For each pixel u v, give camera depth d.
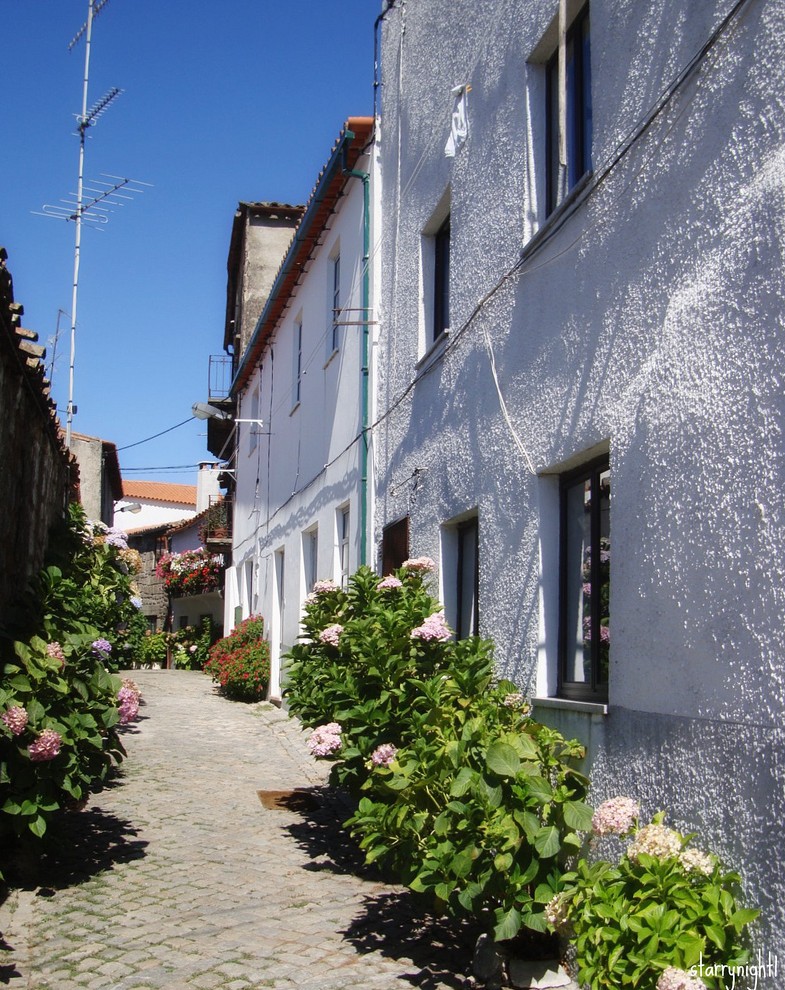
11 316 6.35
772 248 3.65
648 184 4.69
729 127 4.01
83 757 6.32
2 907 5.71
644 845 3.61
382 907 5.90
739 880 3.49
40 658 6.05
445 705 5.68
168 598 36.91
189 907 5.83
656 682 4.28
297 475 16.06
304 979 4.75
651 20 4.75
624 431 4.78
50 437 8.87
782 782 3.35
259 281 23.78
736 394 3.82
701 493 4.03
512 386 6.56
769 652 3.50
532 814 4.39
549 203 6.49
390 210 10.96
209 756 11.19
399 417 10.04
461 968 4.92
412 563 7.81
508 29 7.04
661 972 3.31
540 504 6.03
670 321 4.39
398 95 10.75
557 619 5.95
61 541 9.53
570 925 4.10
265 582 19.08
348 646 7.06
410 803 5.15
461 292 7.90
